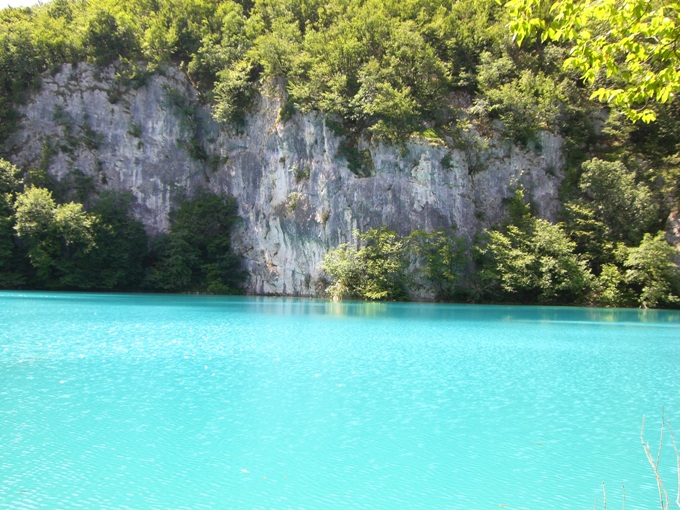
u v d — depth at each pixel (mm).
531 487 8867
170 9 69000
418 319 33906
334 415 12477
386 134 52875
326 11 67938
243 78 60781
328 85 55219
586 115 57656
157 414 12297
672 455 10383
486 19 61750
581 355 20969
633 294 50031
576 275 49469
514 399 14242
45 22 71562
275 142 58844
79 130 65188
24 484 8594
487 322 32719
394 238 52531
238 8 69438
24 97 66062
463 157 54469
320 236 55312
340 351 20812
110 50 66062
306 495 8430
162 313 34812
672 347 23203
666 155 55625
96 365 17312
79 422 11648
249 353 19922
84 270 58000
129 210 63469
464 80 57750
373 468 9555
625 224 51906
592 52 8516
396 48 56312
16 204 57562
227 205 62031
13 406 12703
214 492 8445
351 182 54344
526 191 55188
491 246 51000
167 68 65438
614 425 12148
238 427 11516
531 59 59031
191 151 64938
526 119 55219
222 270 60250
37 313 32938
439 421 12242
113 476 8977
